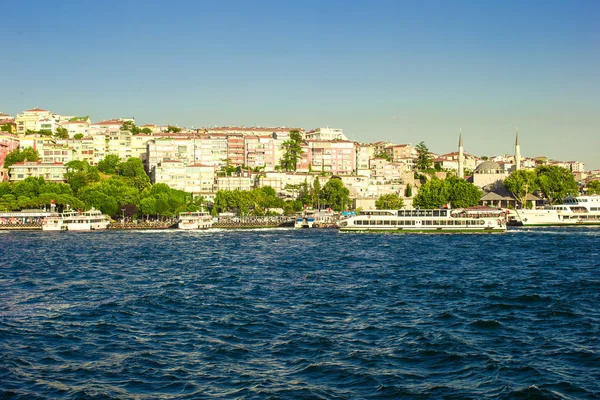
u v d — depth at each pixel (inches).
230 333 2384.4
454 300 3011.8
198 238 7849.4
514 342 2224.4
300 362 2014.0
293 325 2497.5
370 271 4126.5
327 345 2196.1
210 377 1883.6
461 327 2445.9
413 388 1776.6
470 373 1898.4
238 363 2012.8
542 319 2578.7
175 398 1726.1
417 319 2593.5
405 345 2190.0
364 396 1724.9
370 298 3080.7
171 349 2177.7
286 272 4124.0
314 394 1737.2
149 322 2583.7
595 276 3801.7
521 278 3742.6
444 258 4940.9
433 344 2191.2
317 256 5221.5
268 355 2092.8
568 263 4517.7
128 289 3454.7
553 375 1868.8
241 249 6053.2
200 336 2347.4
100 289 3464.6
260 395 1734.7
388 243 6569.9
